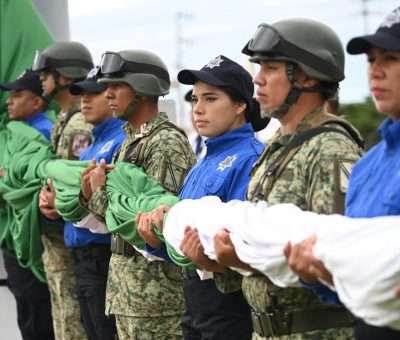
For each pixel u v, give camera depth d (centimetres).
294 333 393
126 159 572
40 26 891
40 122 823
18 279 793
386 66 347
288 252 351
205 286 482
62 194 623
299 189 391
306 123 404
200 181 496
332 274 333
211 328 482
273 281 375
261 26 411
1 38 877
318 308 390
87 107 662
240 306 477
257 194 404
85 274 639
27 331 801
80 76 756
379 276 315
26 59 882
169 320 561
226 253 395
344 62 414
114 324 633
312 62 403
